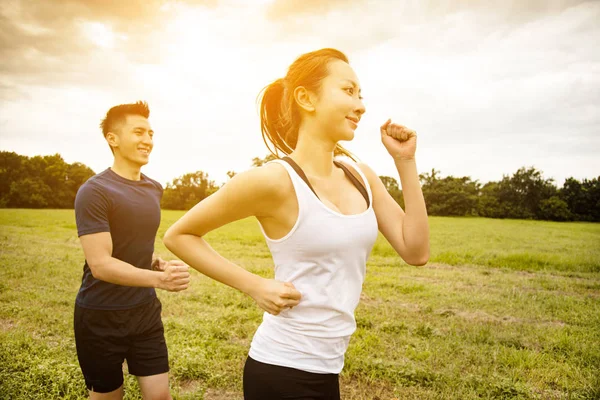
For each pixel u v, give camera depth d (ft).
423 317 18.85
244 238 63.41
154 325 7.43
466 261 41.57
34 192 230.89
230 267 4.02
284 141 4.80
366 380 11.82
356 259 4.04
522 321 18.88
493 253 48.37
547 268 38.58
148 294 7.45
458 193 244.83
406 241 4.59
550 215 233.55
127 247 7.27
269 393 4.01
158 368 7.36
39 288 22.75
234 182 3.94
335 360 4.13
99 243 6.60
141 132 7.56
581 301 22.99
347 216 3.92
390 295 23.53
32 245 43.96
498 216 242.17
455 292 24.68
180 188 279.08
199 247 4.07
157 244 49.90
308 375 3.96
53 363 11.94
